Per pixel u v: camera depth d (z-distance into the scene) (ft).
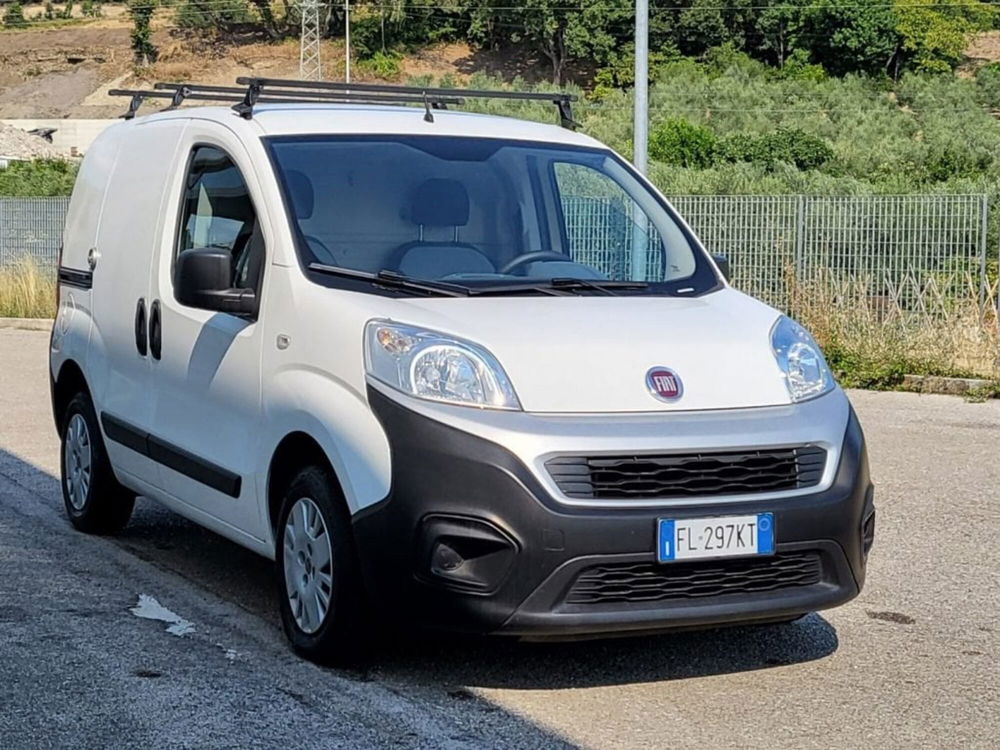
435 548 15.40
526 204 19.77
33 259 80.48
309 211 18.43
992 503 27.96
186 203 20.83
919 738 15.31
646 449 15.51
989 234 56.70
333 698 16.20
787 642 18.83
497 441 15.33
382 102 23.41
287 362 17.43
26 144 204.95
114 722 15.39
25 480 29.53
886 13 294.66
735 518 15.69
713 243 60.08
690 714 15.94
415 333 16.22
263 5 337.31
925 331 47.60
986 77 252.42
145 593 20.86
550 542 15.14
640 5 57.21
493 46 316.40
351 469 16.05
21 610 19.81
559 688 16.74
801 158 156.35
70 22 390.21
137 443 21.61
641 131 57.62
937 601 20.99
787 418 16.44
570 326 16.80
